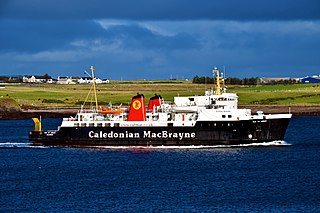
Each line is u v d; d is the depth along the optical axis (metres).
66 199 170.75
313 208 159.62
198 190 179.88
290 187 183.50
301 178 196.75
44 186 188.38
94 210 159.12
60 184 191.00
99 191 179.75
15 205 165.12
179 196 172.75
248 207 160.75
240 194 174.62
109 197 172.12
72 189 183.25
